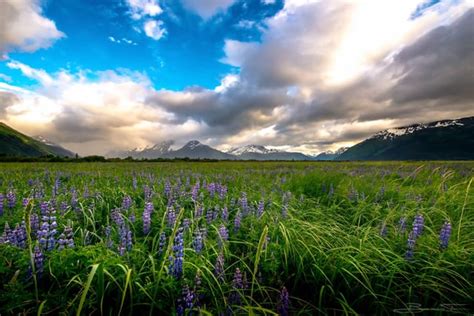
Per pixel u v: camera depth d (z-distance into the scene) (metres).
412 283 1.02
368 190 2.39
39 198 1.74
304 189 2.65
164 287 0.90
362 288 1.04
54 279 0.93
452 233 1.37
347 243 1.30
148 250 1.19
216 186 2.65
